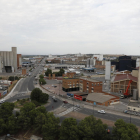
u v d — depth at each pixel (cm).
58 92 13762
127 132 5166
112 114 8588
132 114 8562
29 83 17988
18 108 9481
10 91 14100
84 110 9212
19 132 7081
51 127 5994
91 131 5519
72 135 5559
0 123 6619
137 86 12419
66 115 8425
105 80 19038
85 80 13412
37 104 9900
